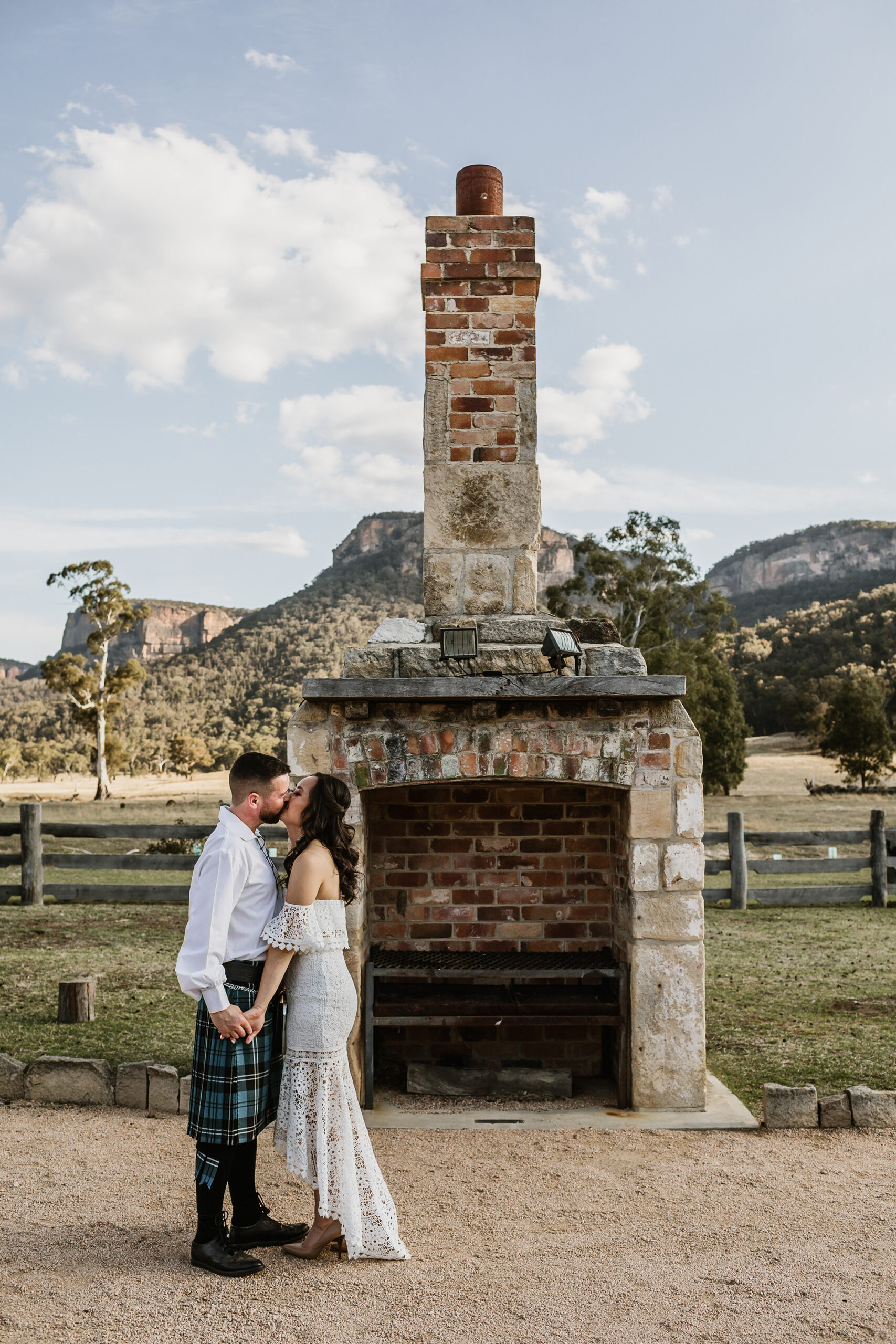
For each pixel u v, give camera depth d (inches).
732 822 463.5
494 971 197.0
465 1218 140.9
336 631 6565.0
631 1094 193.6
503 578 211.8
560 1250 129.6
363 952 201.3
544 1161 165.3
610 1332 107.4
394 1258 126.3
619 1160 165.6
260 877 128.6
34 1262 123.9
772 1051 235.0
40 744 4503.0
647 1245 131.3
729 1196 149.4
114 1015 258.2
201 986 120.8
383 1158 167.2
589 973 196.9
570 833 223.3
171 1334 106.3
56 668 2156.7
